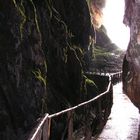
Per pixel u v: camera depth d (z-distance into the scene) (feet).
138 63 24.00
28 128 28.73
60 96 40.45
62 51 42.39
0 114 26.58
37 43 32.86
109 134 31.09
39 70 33.06
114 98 56.29
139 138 26.81
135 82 24.81
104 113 34.09
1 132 26.32
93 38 75.61
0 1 27.50
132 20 24.71
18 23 29.22
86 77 53.83
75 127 37.09
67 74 43.47
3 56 27.48
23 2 32.01
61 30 42.93
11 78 28.14
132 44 24.80
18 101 28.63
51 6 42.55
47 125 17.13
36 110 31.09
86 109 36.32
